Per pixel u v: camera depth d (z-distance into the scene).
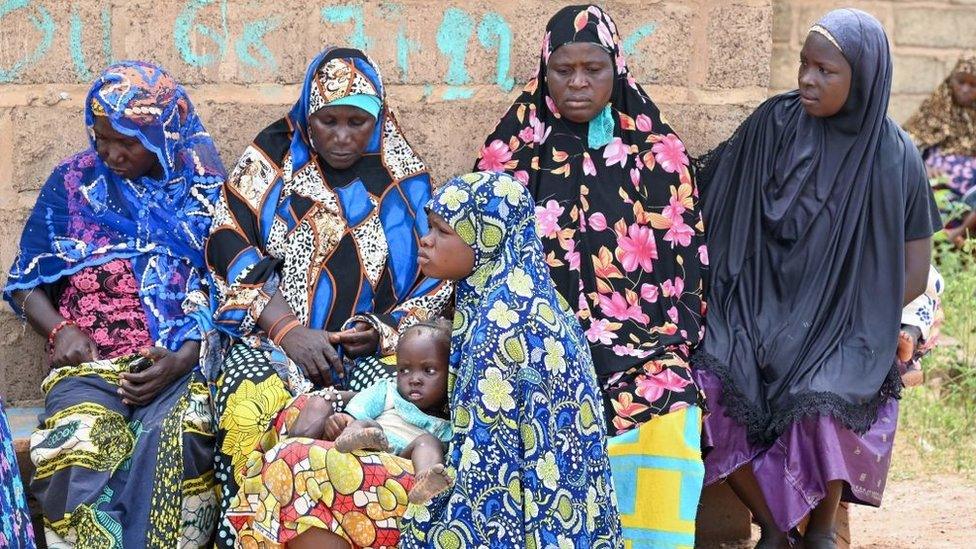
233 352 4.50
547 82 4.85
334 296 4.68
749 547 5.24
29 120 5.01
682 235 4.81
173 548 4.24
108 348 4.59
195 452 4.27
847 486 4.58
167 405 4.38
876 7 8.89
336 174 4.76
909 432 6.73
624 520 4.48
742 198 4.86
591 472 3.79
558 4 5.31
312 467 3.80
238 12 5.11
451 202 3.72
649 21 5.34
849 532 5.01
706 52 5.39
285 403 4.27
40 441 4.25
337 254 4.70
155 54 5.07
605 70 4.75
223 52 5.12
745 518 5.29
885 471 4.54
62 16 4.98
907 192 4.66
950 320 7.30
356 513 3.80
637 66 5.36
